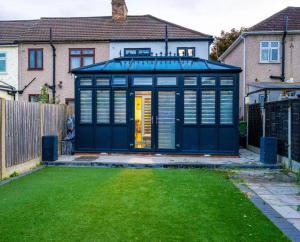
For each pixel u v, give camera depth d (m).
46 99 19.17
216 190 7.66
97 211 5.93
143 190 7.57
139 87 13.09
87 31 23.88
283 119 11.05
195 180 8.81
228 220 5.50
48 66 23.36
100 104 13.32
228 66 13.20
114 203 6.46
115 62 14.16
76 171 10.14
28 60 23.53
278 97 15.95
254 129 14.80
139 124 13.65
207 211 5.99
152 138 13.09
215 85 12.81
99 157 12.57
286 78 21.73
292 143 10.24
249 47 21.92
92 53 23.08
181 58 14.36
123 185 8.09
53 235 4.80
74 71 13.26
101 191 7.44
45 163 11.34
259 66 21.89
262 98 17.22
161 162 11.30
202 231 4.98
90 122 13.37
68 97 23.28
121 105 13.26
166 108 13.07
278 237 4.75
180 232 4.94
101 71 13.15
